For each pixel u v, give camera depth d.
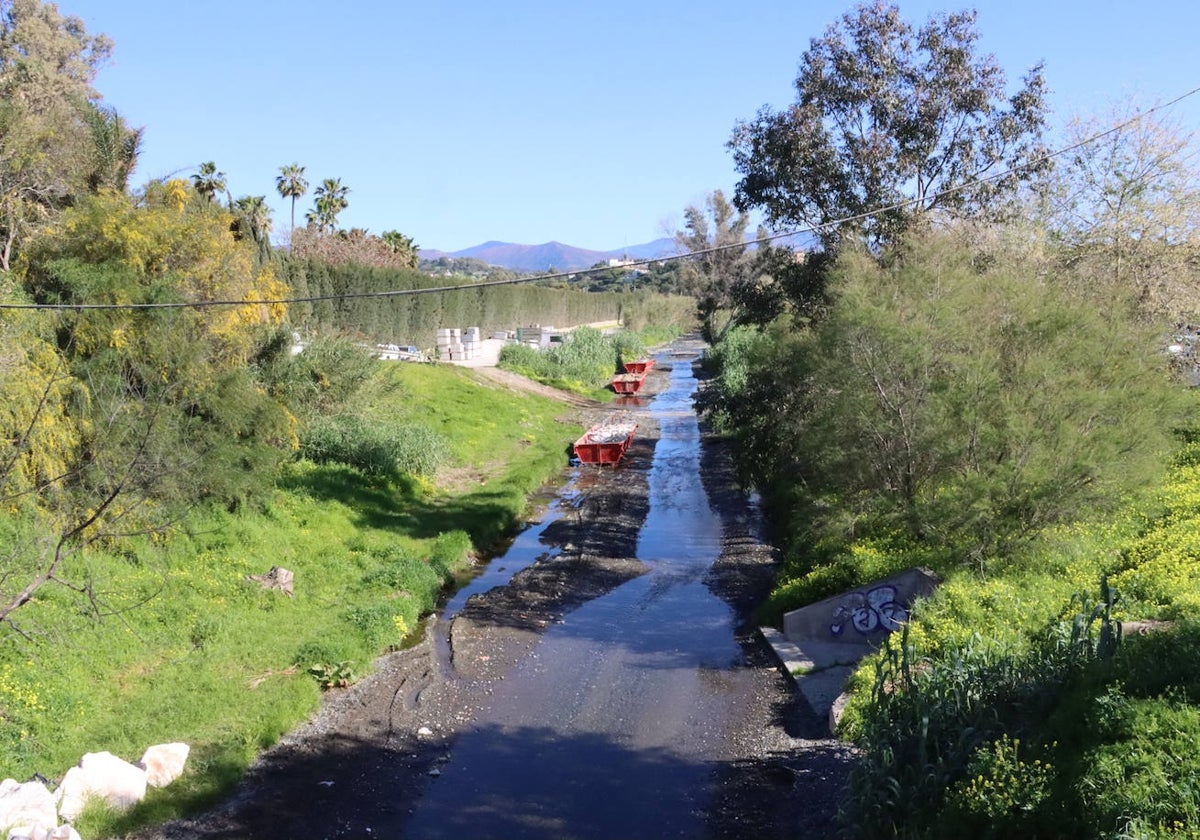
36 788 9.09
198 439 17.80
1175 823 6.00
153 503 15.55
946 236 18.05
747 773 11.07
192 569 16.31
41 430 13.75
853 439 17.47
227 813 10.16
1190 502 16.09
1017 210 23.17
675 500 27.58
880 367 16.62
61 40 35.84
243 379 18.80
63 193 19.56
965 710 9.15
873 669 12.20
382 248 62.12
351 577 18.11
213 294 19.19
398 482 25.00
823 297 22.70
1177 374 22.12
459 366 43.50
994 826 7.18
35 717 11.04
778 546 22.02
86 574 13.90
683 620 17.20
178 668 13.38
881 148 22.25
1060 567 14.23
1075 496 14.20
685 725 12.64
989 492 14.40
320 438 24.97
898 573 14.92
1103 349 15.02
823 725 12.17
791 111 22.66
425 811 10.45
